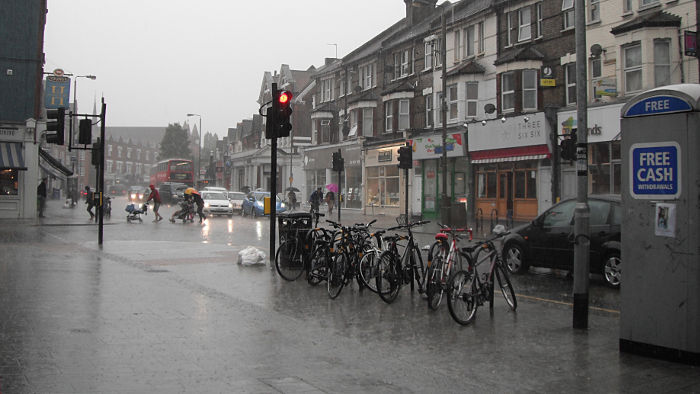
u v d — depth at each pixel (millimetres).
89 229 23047
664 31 19094
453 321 7340
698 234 5363
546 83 23281
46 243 16312
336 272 8773
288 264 10188
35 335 5961
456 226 24031
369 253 8906
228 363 5250
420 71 33312
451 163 30047
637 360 5629
